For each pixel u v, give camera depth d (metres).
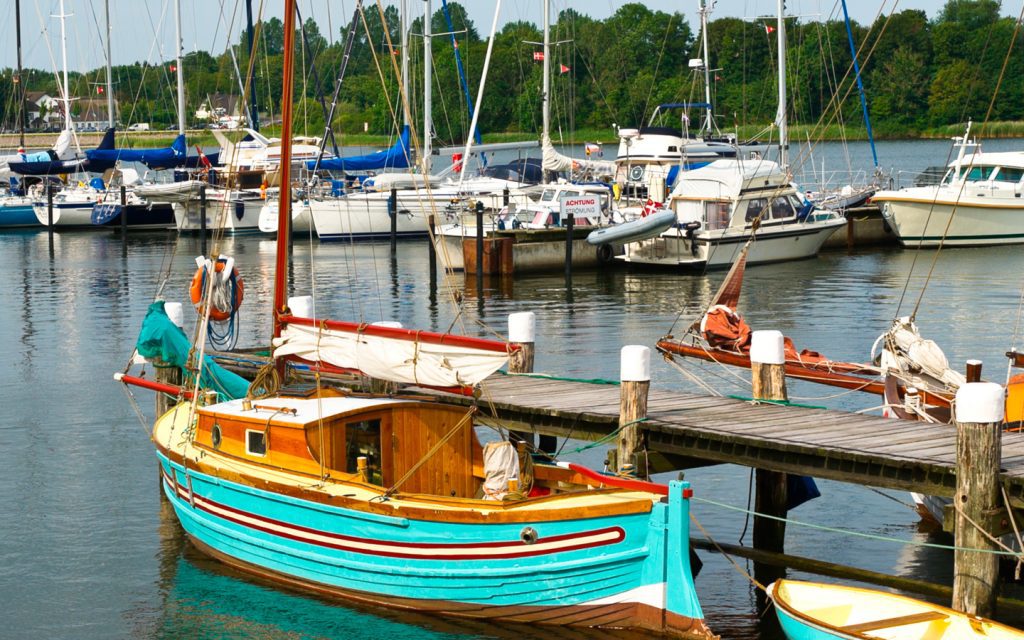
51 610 13.59
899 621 11.34
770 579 14.20
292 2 15.24
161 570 14.74
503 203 45.81
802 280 38.06
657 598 11.98
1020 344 27.02
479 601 12.73
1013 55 85.12
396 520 12.76
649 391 16.73
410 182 49.97
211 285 16.11
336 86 48.62
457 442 13.91
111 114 62.06
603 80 96.56
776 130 76.75
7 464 19.05
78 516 16.64
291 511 13.63
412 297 36.00
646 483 12.25
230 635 12.91
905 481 12.17
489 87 94.50
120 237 54.34
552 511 12.09
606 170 49.03
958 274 38.53
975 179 45.75
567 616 12.41
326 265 43.53
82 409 22.50
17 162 58.25
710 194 40.44
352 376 17.53
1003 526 11.57
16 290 38.19
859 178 65.31
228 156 55.47
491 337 29.09
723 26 92.12
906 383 16.12
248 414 14.31
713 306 18.95
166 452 15.31
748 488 17.34
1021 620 12.47
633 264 41.56
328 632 12.90
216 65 100.50
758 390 15.84
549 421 15.30
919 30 91.75
